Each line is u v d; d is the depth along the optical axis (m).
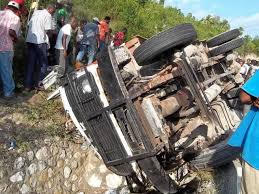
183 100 4.97
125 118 4.82
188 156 5.31
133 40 5.38
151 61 5.22
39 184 5.72
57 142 6.14
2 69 6.81
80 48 9.17
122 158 4.89
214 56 6.46
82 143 6.36
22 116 6.33
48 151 5.96
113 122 4.88
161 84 4.88
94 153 6.29
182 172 5.51
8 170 5.45
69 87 5.20
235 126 5.62
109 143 5.00
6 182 5.38
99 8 19.36
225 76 6.50
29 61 7.42
